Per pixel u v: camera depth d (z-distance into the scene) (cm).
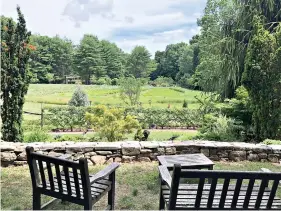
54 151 445
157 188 355
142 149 464
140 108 1248
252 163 473
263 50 720
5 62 573
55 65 3534
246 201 214
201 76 1104
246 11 955
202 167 354
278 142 579
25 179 379
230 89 1005
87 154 453
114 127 684
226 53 988
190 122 1230
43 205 269
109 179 285
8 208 294
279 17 962
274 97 726
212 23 1060
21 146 442
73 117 1162
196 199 212
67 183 240
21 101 596
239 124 798
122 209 299
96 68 3541
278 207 223
